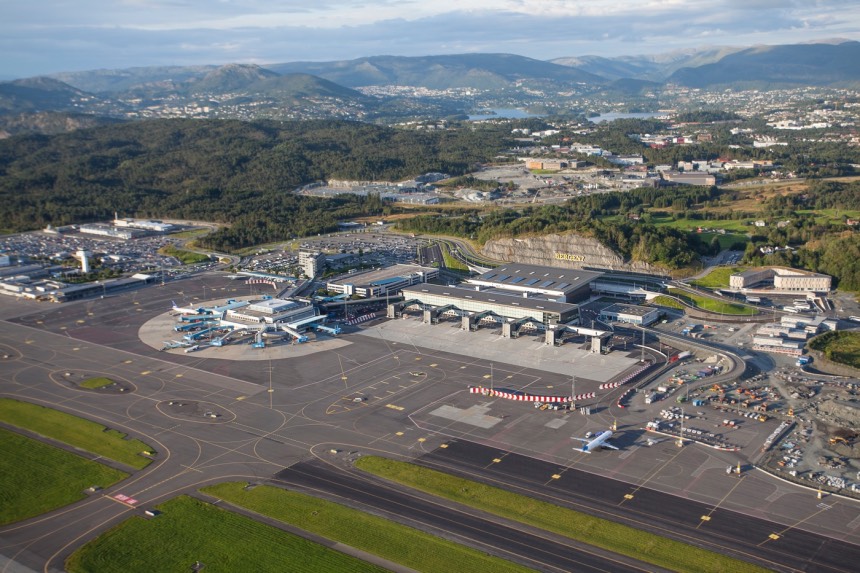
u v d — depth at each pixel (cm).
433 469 17362
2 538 14912
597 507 15562
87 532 15088
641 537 14425
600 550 14050
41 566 13950
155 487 16825
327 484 16788
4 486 17012
